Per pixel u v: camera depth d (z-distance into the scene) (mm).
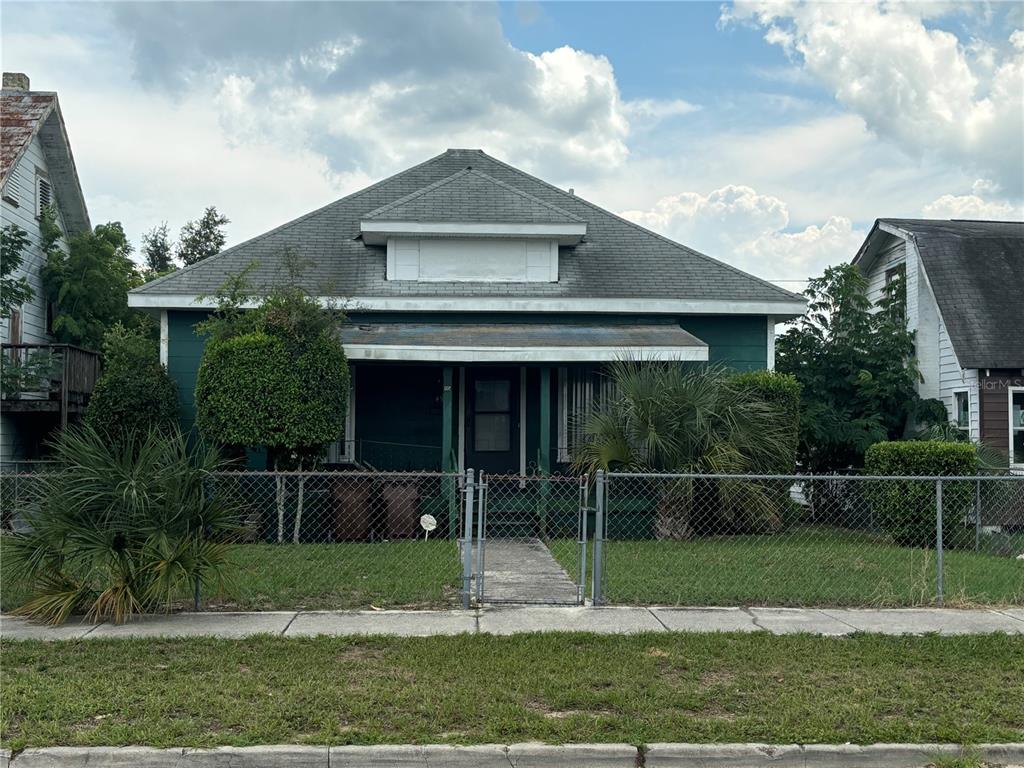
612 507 13031
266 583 9164
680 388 12461
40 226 20203
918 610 8359
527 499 13914
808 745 5059
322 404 12344
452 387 15156
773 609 8336
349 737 5043
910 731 5238
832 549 11453
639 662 6473
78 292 20109
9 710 5375
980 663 6566
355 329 14555
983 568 10289
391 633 7312
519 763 4945
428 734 5133
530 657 6590
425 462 15391
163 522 7914
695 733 5176
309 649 6781
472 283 15484
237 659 6520
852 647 6957
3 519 9234
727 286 15508
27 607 7828
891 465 12523
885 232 19984
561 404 15141
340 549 11445
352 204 17250
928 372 17812
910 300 18406
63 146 20500
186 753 4871
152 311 15414
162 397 13930
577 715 5410
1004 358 15875
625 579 9516
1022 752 5113
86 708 5434
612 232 17000
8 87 21266
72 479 7883
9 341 18312
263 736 5051
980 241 17812
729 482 12023
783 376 13531
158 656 6594
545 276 15578
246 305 14062
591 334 14203
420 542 12242
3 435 17688
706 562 10500
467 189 16266
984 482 13023
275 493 12633
